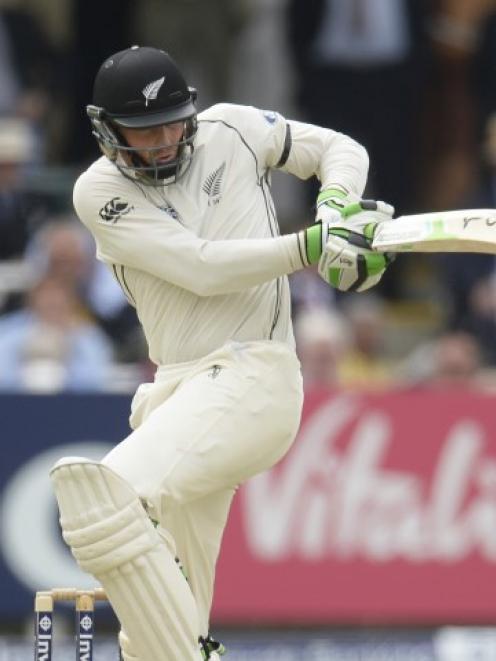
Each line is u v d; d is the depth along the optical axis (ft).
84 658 49.47
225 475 48.32
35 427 78.18
